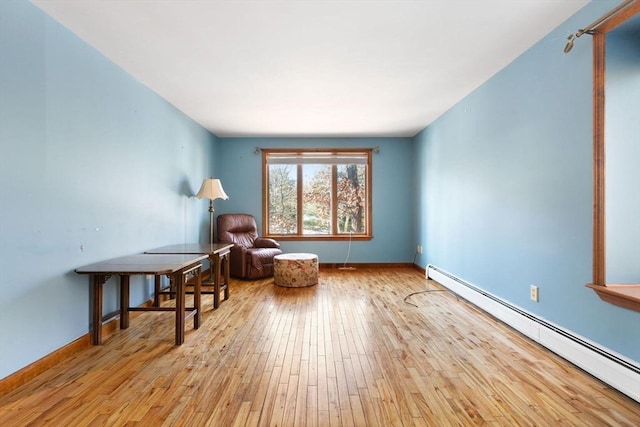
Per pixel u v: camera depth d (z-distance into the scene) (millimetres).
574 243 2078
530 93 2500
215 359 2158
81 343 2305
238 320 2947
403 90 3410
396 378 1908
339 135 5504
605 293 1807
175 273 2418
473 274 3432
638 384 1625
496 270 2979
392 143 5633
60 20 2125
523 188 2592
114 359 2152
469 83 3225
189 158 4324
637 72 1868
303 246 5637
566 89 2135
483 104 3195
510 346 2350
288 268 4246
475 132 3365
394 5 1988
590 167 1958
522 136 2598
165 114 3646
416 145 5418
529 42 2430
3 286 1765
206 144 4992
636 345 1688
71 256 2242
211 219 4473
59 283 2137
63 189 2178
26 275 1898
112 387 1806
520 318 2547
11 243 1811
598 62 1865
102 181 2578
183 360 2143
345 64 2791
